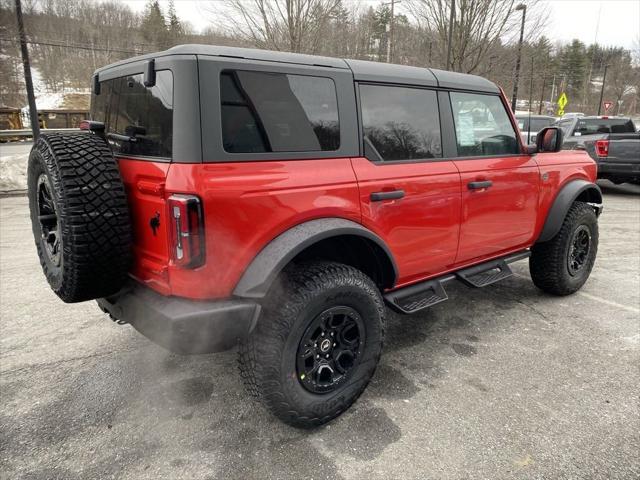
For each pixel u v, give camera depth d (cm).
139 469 226
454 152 331
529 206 385
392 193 279
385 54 1723
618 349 343
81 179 218
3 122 2862
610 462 229
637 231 714
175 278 217
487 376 308
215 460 232
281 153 235
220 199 211
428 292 328
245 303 225
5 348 340
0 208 876
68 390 290
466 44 1397
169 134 214
